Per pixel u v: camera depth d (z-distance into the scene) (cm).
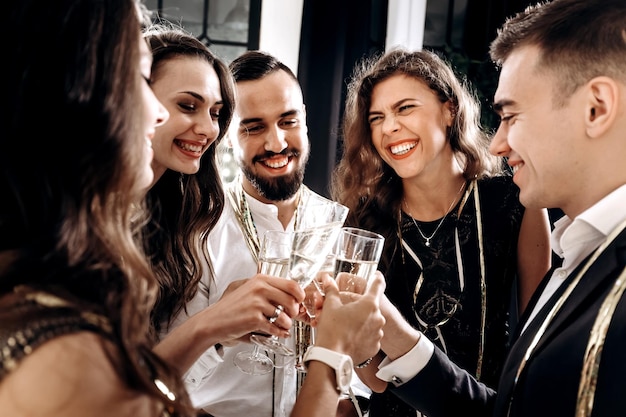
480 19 329
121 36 68
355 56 304
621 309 87
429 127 184
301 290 123
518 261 193
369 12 303
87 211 68
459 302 184
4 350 57
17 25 64
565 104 102
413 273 189
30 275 65
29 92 64
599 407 85
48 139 65
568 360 91
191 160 164
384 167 196
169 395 71
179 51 164
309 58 304
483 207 190
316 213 145
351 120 200
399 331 130
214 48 318
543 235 190
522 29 110
